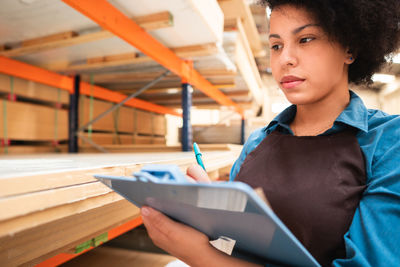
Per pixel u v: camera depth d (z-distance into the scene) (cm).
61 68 240
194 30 173
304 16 57
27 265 64
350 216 52
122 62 216
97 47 199
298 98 61
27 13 147
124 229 129
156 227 49
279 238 38
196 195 34
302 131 74
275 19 61
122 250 178
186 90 244
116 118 361
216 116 644
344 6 59
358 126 58
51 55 217
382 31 67
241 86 357
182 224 50
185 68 233
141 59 211
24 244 57
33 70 231
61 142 288
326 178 55
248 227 39
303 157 61
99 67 235
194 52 203
